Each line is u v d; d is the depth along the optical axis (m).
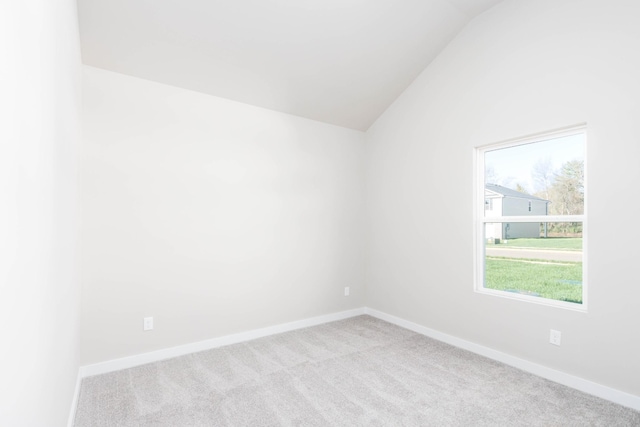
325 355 3.01
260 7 2.56
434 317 3.48
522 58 2.77
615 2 2.27
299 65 3.17
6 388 0.77
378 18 2.90
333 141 4.14
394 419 2.06
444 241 3.39
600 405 2.20
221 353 3.05
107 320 2.68
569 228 2.58
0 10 0.69
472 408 2.18
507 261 2.97
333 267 4.11
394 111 4.00
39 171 1.08
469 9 3.03
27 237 0.94
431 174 3.54
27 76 0.91
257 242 3.49
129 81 2.80
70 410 1.96
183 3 2.41
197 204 3.12
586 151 2.40
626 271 2.20
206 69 2.96
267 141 3.59
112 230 2.71
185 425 2.00
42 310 1.15
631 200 2.19
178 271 3.01
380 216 4.20
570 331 2.45
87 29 2.39
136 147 2.82
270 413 2.12
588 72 2.38
